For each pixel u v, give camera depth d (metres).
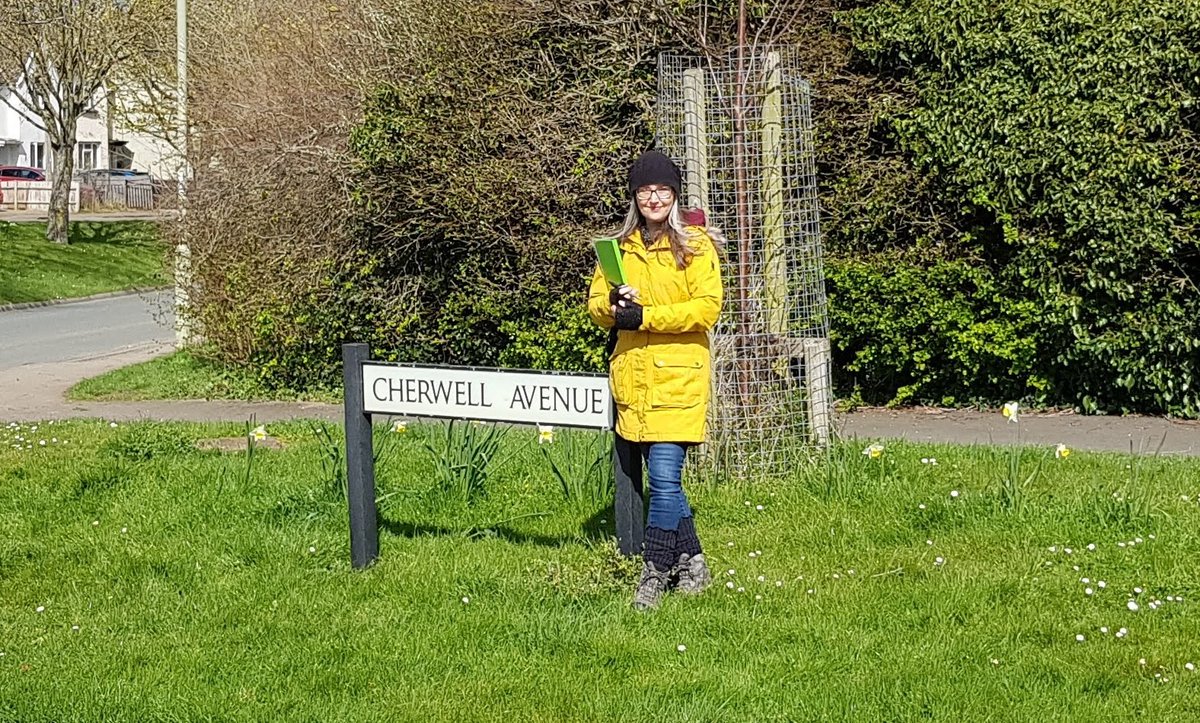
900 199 11.49
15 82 40.84
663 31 12.00
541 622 5.32
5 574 6.37
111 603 5.87
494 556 6.34
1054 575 5.88
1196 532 6.46
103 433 10.30
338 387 14.00
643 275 5.49
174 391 14.41
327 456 8.68
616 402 5.60
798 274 8.29
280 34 16.36
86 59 37.53
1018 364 11.30
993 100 10.81
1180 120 10.34
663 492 5.57
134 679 4.92
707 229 5.53
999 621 5.32
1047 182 10.57
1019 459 7.92
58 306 30.47
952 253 11.54
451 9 12.61
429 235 12.59
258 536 6.82
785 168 8.50
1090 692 4.64
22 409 13.46
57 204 39.38
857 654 4.99
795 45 11.02
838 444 8.14
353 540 6.27
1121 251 10.31
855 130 11.88
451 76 12.35
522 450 8.48
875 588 5.73
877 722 4.43
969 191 11.03
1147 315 10.56
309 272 13.35
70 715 4.59
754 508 7.13
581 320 11.91
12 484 8.32
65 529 7.23
